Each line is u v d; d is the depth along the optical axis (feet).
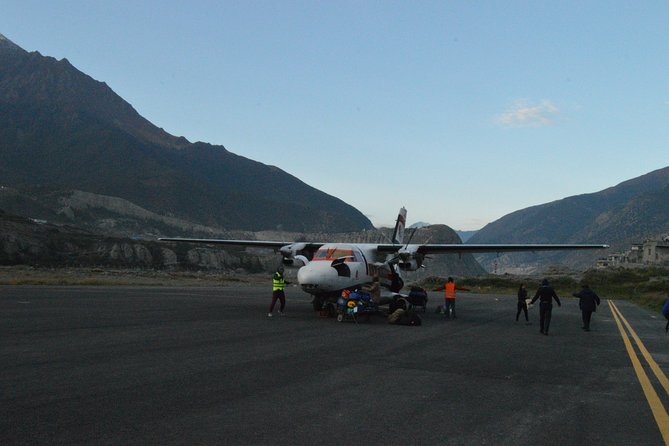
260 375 31.53
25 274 192.54
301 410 24.20
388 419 23.20
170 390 27.07
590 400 27.84
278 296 69.87
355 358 38.37
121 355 36.63
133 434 19.94
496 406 26.00
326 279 67.10
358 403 25.75
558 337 56.95
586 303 65.36
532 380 32.68
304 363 35.81
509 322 73.92
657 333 63.57
